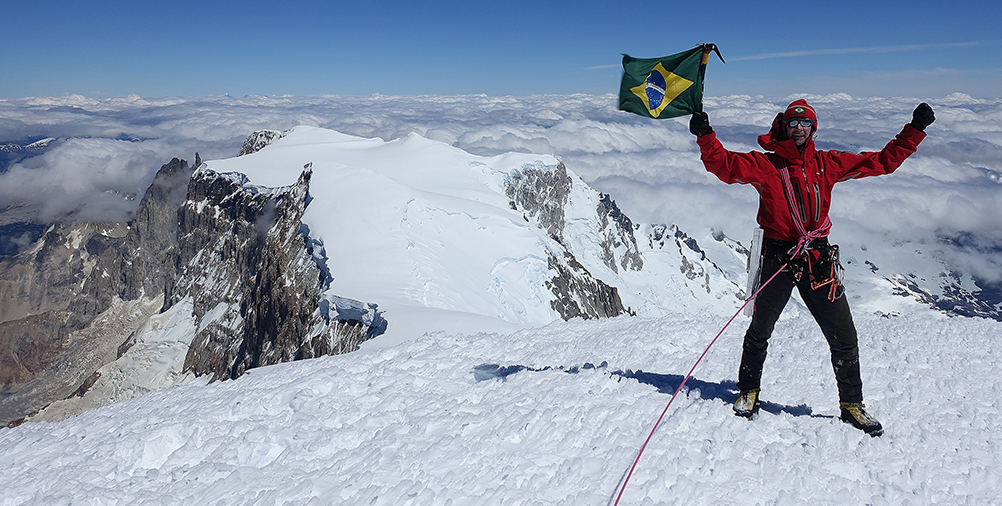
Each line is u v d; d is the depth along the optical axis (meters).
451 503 3.52
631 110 4.71
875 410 4.98
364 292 56.66
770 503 3.48
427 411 5.05
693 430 4.38
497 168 159.38
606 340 7.76
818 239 4.37
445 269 68.88
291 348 67.00
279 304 75.75
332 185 83.06
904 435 4.39
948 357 6.65
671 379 5.90
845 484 3.71
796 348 7.10
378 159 141.12
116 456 4.57
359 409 5.13
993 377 5.95
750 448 4.12
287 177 145.75
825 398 5.35
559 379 5.54
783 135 4.41
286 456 4.40
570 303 86.44
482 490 3.67
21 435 5.28
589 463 3.95
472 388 5.56
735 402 4.80
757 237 4.64
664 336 7.85
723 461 3.91
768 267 4.53
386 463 4.10
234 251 154.12
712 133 4.37
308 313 65.75
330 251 69.12
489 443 4.28
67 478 4.25
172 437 4.85
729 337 7.96
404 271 62.97
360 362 6.84
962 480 3.78
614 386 5.30
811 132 4.28
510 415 4.70
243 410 5.35
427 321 33.88
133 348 157.50
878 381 5.84
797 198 4.30
